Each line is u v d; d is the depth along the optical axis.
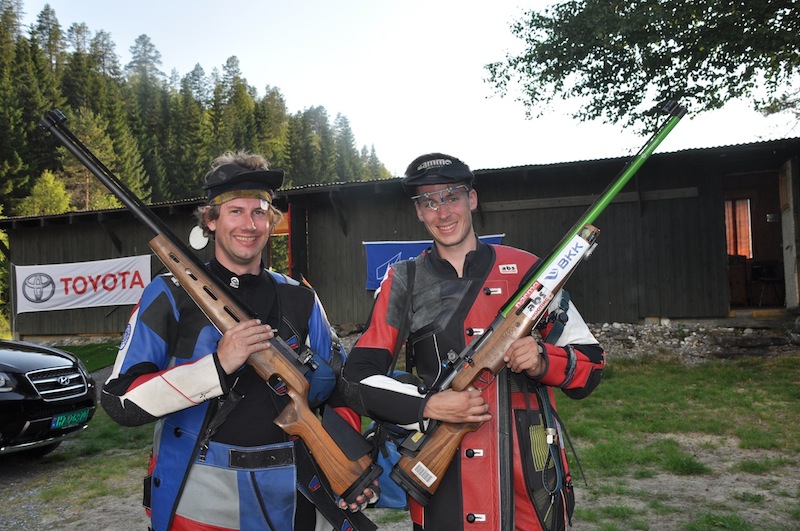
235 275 2.09
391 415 1.86
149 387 1.81
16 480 5.27
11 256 16.44
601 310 11.62
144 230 15.24
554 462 1.93
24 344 6.08
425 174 2.00
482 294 1.98
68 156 56.62
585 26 11.96
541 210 12.02
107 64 113.06
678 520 3.81
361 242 13.17
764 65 11.40
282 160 90.81
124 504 4.57
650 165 11.36
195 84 120.69
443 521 1.86
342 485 1.89
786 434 5.59
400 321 2.04
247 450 1.95
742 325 10.74
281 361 1.92
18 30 99.56
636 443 5.47
